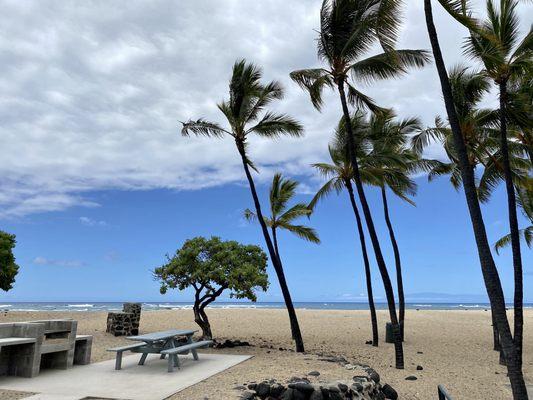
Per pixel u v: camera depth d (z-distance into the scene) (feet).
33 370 27.20
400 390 30.68
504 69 34.24
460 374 37.88
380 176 54.60
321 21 40.65
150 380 26.61
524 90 39.70
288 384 23.52
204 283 48.57
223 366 31.86
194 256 47.70
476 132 42.37
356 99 44.55
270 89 46.68
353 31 39.32
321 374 27.73
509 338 23.86
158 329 67.72
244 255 49.88
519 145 45.91
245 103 46.62
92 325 68.49
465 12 24.80
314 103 43.75
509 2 33.78
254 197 47.88
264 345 51.98
